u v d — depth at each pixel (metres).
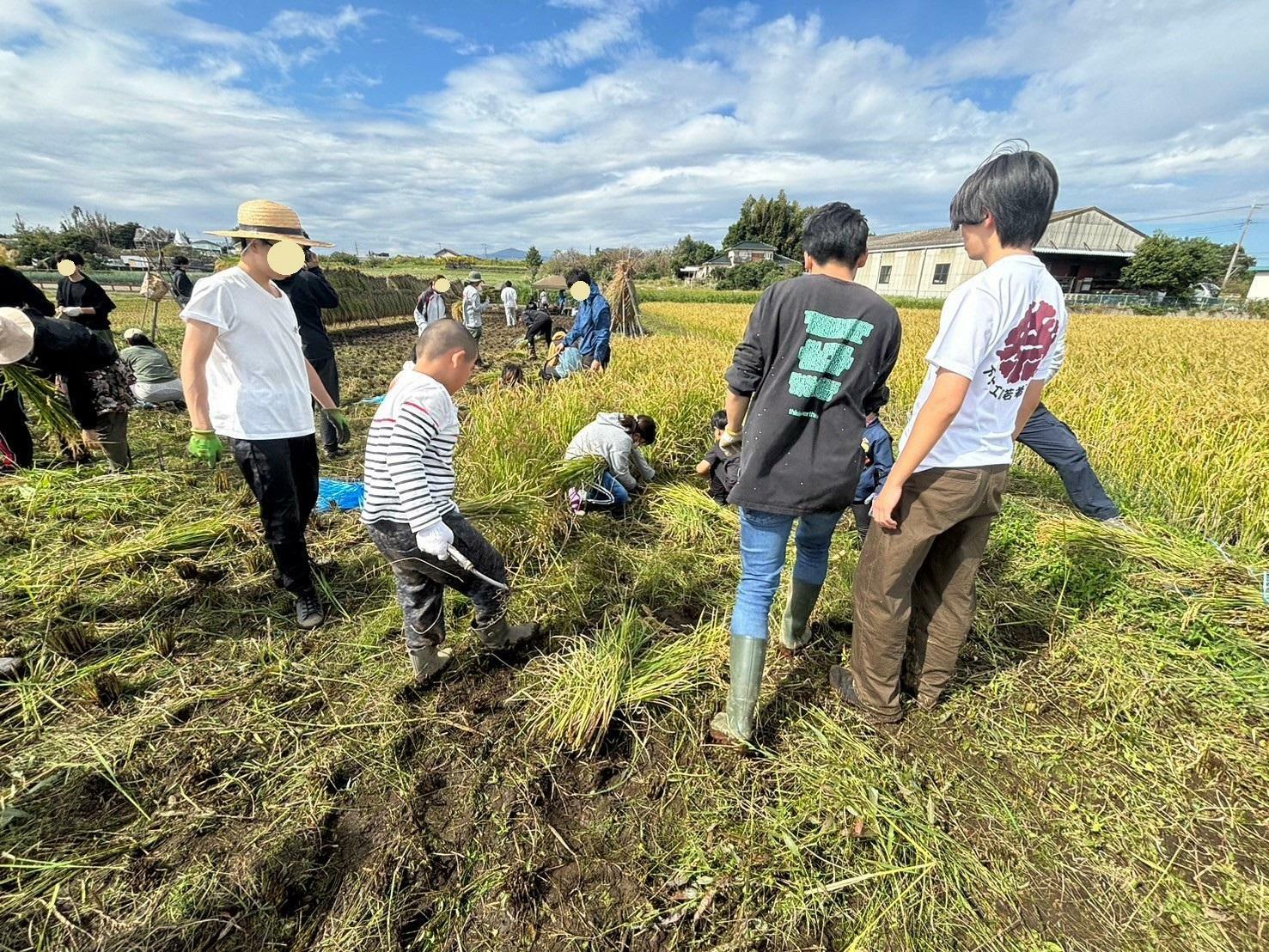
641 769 2.14
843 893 1.72
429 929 1.61
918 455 1.86
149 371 6.39
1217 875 1.77
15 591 2.86
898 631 2.19
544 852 1.83
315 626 2.82
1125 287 42.41
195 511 3.84
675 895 1.72
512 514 3.42
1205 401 5.58
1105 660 2.62
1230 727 2.28
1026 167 1.77
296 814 1.91
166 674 2.50
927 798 2.01
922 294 42.50
